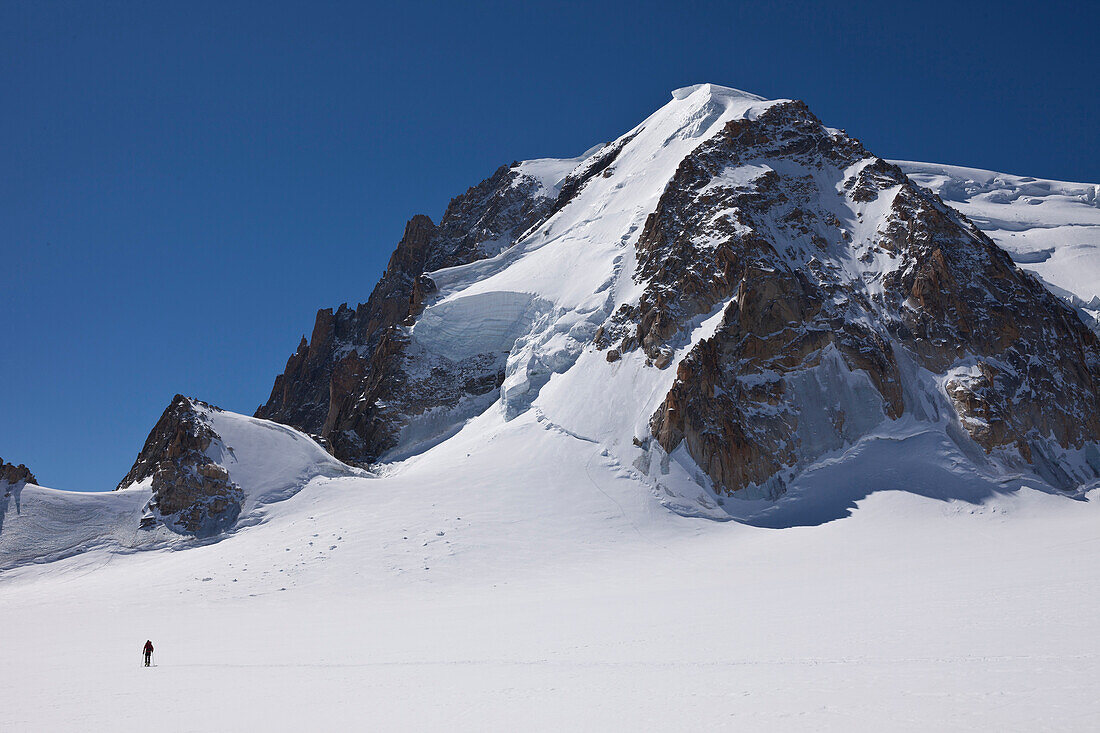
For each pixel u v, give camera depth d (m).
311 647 42.56
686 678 28.75
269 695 30.73
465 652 37.75
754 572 62.22
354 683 32.00
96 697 31.78
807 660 30.27
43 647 47.56
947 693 23.59
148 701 30.69
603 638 39.16
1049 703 21.78
